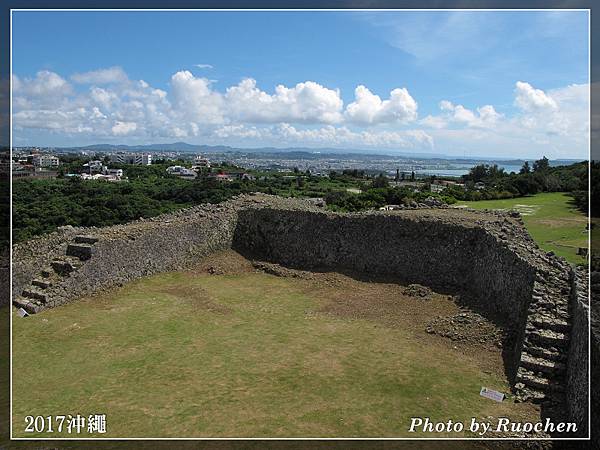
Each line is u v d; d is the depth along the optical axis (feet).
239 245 83.87
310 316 56.13
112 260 66.64
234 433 32.89
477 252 61.31
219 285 69.26
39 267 63.31
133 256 69.67
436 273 64.39
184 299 62.80
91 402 37.17
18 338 49.60
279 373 41.70
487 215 69.56
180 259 76.59
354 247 72.59
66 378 41.09
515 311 47.65
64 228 71.31
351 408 36.04
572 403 33.55
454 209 77.66
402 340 48.52
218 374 41.68
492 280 55.16
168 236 74.95
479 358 43.96
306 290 66.69
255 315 56.75
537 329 40.04
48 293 59.06
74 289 61.67
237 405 36.58
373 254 70.64
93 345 47.96
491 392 37.76
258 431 33.09
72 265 62.80
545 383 36.47
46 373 41.98
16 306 58.39
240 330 52.01
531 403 35.86
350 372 41.75
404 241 68.18
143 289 66.80
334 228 75.05
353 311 57.41
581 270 44.29
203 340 49.26
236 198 91.50
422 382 39.75
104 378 41.11
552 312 41.32
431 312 55.77
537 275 45.24
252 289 67.31
